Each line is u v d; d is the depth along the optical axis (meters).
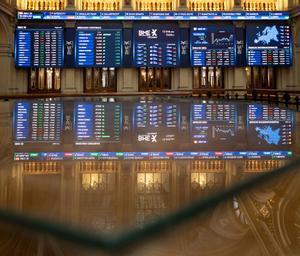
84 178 2.38
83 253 1.01
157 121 6.62
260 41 18.27
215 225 1.39
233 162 3.00
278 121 6.55
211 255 1.26
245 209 1.53
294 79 18.50
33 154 3.40
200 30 18.20
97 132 5.18
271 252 1.33
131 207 1.66
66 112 8.09
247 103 11.70
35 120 6.63
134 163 2.94
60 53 17.95
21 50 17.83
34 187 2.10
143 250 1.14
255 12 18.12
